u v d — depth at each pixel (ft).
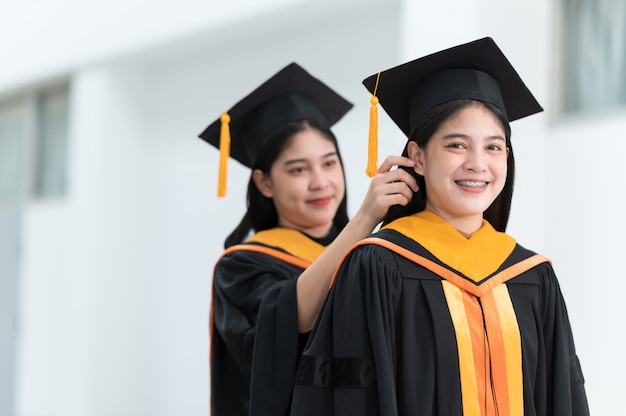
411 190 6.74
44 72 23.56
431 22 14.24
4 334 24.86
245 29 18.95
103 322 22.16
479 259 6.47
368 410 6.09
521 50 14.34
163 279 22.27
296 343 7.22
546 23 14.92
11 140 25.95
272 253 8.60
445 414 6.06
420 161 6.59
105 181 22.29
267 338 7.36
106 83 22.36
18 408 24.39
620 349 13.56
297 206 8.80
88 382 21.93
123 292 22.48
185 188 21.66
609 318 13.73
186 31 19.58
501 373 6.22
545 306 6.60
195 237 21.27
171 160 22.18
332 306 6.46
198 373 21.21
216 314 8.53
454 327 6.20
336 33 17.93
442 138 6.33
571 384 6.55
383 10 16.98
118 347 22.35
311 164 8.80
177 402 21.80
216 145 9.91
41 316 23.94
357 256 6.45
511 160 6.84
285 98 9.17
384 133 16.17
